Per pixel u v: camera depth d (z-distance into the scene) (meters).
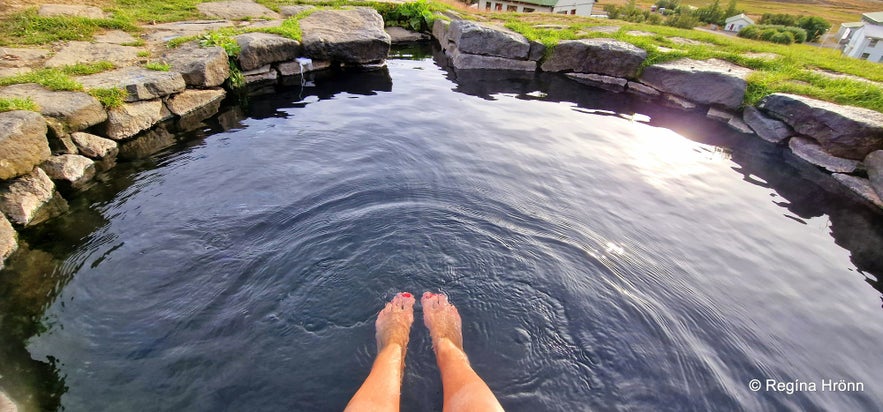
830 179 5.43
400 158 5.04
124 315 2.82
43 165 4.34
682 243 3.84
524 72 9.55
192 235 3.60
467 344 2.76
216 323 2.78
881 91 6.14
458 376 2.34
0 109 4.21
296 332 2.76
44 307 2.89
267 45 7.61
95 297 2.97
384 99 7.16
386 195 4.27
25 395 2.30
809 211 4.60
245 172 4.63
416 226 3.83
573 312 3.03
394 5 11.95
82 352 2.55
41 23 7.20
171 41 7.22
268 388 2.40
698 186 4.92
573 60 9.35
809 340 2.89
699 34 11.22
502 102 7.39
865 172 5.34
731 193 4.83
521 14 13.81
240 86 7.39
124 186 4.37
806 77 7.16
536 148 5.56
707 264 3.59
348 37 8.68
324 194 4.24
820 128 5.79
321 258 3.40
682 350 2.76
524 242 3.71
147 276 3.15
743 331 2.93
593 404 2.40
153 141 5.40
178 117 6.15
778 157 5.93
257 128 5.83
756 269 3.57
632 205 4.39
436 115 6.53
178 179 4.48
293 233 3.67
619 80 8.98
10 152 3.88
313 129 5.80
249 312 2.88
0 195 3.83
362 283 3.20
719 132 6.68
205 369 2.48
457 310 3.00
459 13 13.00
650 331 2.89
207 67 6.59
